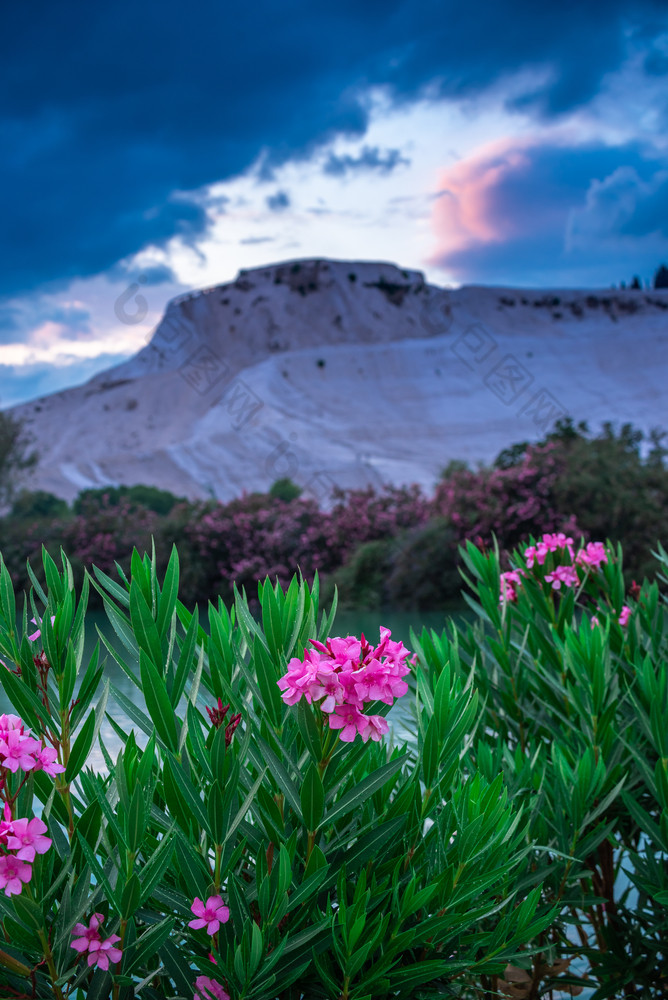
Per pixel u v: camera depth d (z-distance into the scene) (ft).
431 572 47.96
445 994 4.56
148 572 4.61
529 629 7.30
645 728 5.94
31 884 3.83
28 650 4.28
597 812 5.82
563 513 49.26
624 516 48.16
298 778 4.28
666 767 5.82
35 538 60.39
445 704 4.70
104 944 3.85
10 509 87.61
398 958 4.67
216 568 59.11
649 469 50.70
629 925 6.83
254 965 3.88
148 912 4.35
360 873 4.27
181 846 4.04
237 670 4.91
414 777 4.66
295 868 4.42
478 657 7.40
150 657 4.30
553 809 6.12
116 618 4.58
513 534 49.26
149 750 3.85
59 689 4.19
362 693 3.84
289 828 4.51
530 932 4.81
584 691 6.34
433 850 4.84
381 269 334.65
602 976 6.87
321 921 4.10
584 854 5.95
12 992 4.00
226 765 4.09
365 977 4.32
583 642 6.47
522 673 7.23
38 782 4.16
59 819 4.18
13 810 3.77
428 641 6.66
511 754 6.83
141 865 4.57
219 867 4.03
